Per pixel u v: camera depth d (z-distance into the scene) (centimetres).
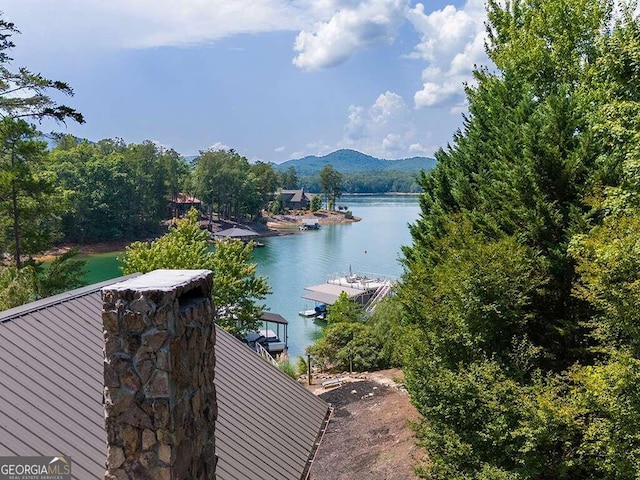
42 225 3744
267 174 12156
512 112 1866
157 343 459
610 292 1027
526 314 1358
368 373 2573
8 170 2472
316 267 6022
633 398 958
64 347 735
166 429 458
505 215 1587
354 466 1600
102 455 600
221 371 953
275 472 791
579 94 1577
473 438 1194
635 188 1082
